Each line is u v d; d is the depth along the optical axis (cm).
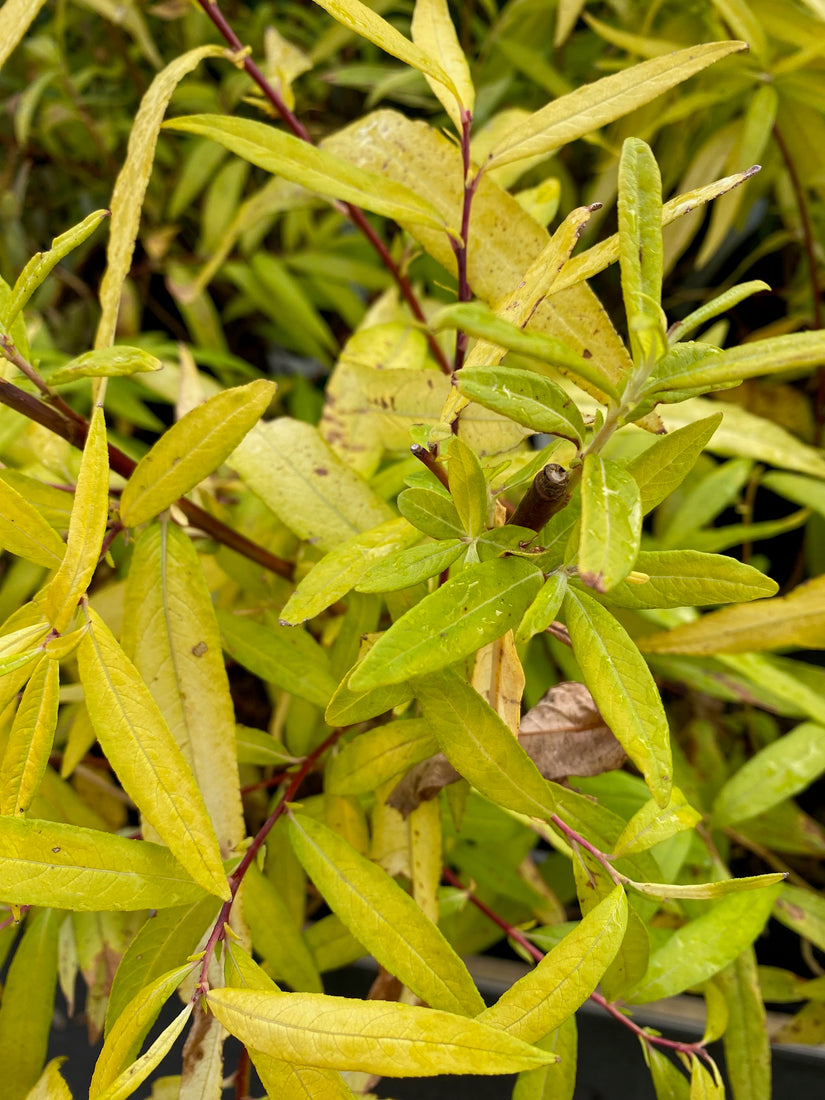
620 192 21
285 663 32
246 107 63
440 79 26
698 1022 39
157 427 54
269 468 31
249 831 46
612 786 37
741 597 22
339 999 22
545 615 22
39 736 24
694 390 22
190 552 29
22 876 23
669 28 49
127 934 37
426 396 32
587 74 59
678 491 51
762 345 20
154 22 67
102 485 23
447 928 38
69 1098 26
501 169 39
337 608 41
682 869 39
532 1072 29
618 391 21
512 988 23
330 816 32
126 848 24
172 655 28
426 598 22
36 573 44
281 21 69
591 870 27
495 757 24
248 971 24
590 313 28
